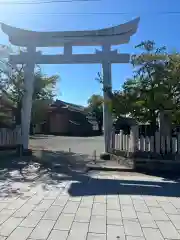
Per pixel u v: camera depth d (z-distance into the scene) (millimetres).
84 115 47938
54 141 26906
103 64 13398
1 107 14766
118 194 7156
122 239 4492
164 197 6930
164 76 10555
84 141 27391
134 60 11062
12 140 13672
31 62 14094
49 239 4441
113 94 11789
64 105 44781
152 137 10414
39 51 14039
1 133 13039
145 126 12367
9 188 7566
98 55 13492
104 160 12695
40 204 6199
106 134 13375
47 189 7527
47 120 43031
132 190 7582
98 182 8469
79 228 4895
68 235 4602
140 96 10953
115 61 13367
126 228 4938
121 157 11656
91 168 10711
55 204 6219
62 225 5016
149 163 10297
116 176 9422
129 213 5715
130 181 8672
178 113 10844
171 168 10117
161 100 10516
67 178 8945
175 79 10391
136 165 10414
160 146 10336
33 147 19719
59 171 10078
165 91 10523
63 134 42844
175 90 10711
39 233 4660
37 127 42469
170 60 10703
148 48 11102
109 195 7047
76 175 9453
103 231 4793
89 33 13562
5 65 14234
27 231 4734
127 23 13305
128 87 11273
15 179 8680
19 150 13836
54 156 13914
